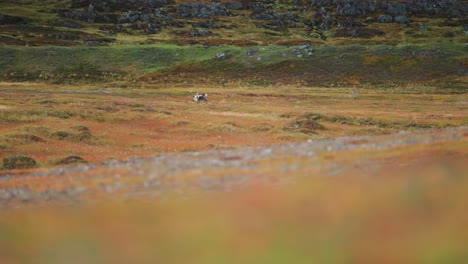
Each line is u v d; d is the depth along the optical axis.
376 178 67.06
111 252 37.31
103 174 107.88
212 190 75.38
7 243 40.25
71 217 53.00
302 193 54.41
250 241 36.62
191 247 37.03
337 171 85.56
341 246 34.25
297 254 33.78
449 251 32.84
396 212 41.62
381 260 33.12
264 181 79.56
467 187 51.19
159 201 67.25
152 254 36.44
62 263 35.94
